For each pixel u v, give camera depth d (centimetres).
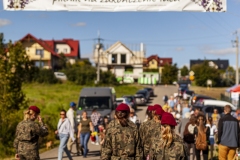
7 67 2086
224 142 1152
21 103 2108
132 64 9656
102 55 9669
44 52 8519
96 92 2425
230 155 1165
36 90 5841
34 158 890
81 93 2434
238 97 3409
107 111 2295
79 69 7819
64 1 1023
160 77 9325
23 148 885
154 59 11825
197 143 1193
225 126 1151
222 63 15075
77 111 2309
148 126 820
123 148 697
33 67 2247
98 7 1023
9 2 1019
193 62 14350
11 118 1800
